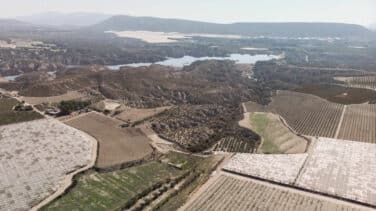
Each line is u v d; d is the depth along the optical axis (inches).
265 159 3902.6
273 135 4714.6
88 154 3878.0
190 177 3481.8
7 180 3223.4
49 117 4886.8
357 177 3462.1
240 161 3848.4
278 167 3683.6
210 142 4495.6
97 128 4746.6
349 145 4308.6
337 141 4453.7
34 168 3469.5
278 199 3093.0
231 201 3061.0
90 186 3255.4
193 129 4965.6
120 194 3142.2
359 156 3964.1
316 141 4466.0
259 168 3663.9
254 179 3447.3
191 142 4485.7
